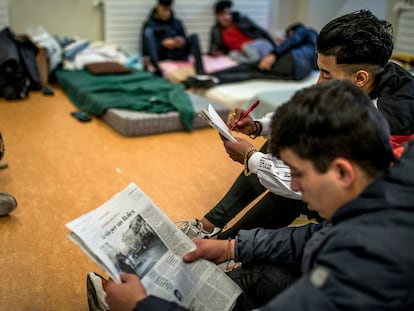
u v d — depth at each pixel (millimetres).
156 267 1182
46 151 2877
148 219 1266
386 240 787
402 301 764
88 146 2992
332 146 827
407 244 780
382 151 846
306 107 851
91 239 1139
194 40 4504
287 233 1262
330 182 857
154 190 2451
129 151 2947
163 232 1259
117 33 5023
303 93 886
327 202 887
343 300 772
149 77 4215
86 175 2582
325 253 848
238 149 1592
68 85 4047
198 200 2369
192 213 2244
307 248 1056
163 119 3250
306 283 817
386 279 760
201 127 3395
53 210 2199
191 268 1227
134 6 4973
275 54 4383
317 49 1458
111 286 1061
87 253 1114
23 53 4145
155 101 3406
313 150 840
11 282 1686
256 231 1305
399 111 1404
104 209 1234
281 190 1493
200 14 5285
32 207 2213
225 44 5121
